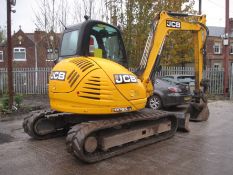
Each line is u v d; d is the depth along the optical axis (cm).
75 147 600
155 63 834
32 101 1582
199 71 995
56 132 835
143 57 833
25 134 867
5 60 3275
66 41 744
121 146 702
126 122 678
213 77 1947
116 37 765
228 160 646
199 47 979
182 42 2527
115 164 624
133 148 709
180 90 1294
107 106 652
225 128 943
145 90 761
